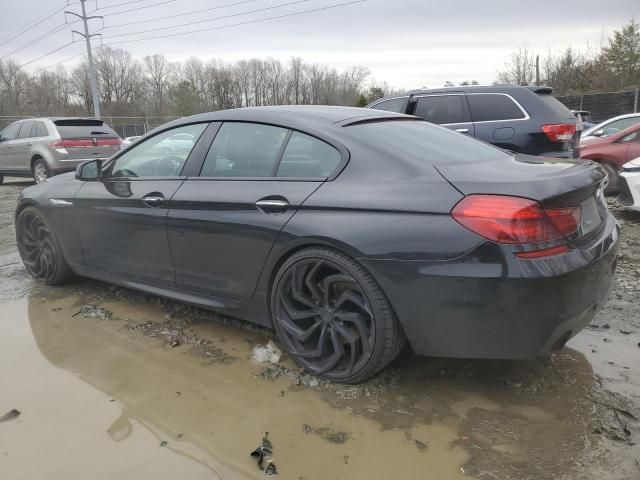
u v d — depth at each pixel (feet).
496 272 7.56
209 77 257.96
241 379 9.52
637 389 8.91
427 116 23.75
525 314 7.61
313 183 9.29
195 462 7.30
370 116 10.71
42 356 10.52
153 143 12.19
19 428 8.12
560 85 139.64
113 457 7.43
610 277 8.77
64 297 13.91
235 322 12.00
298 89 263.29
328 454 7.45
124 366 10.06
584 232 8.32
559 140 21.54
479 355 8.06
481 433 7.84
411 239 8.04
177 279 11.36
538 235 7.56
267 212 9.57
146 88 261.24
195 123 11.59
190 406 8.68
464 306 7.82
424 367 9.77
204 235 10.51
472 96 22.93
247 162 10.39
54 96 219.61
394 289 8.20
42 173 37.52
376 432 7.92
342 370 9.16
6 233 22.29
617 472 6.95
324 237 8.71
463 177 8.25
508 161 9.73
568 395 8.78
